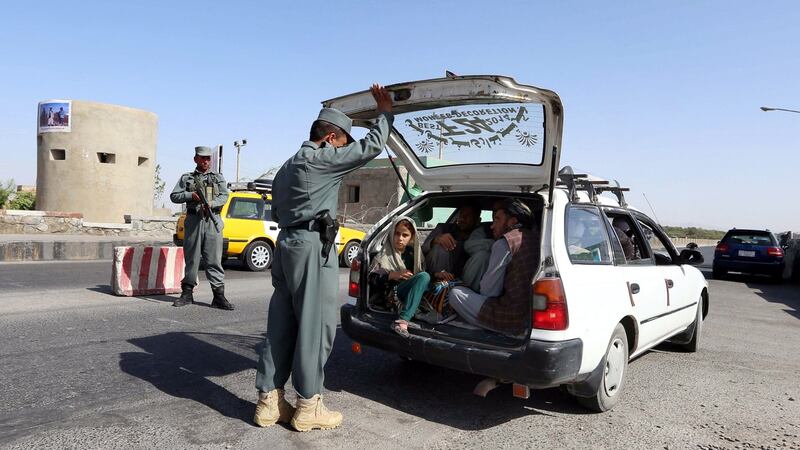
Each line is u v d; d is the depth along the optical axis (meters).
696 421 4.12
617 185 5.54
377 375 4.95
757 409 4.44
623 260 4.73
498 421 3.98
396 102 4.04
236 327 6.45
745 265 16.34
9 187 23.25
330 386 4.60
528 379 3.60
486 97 3.77
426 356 4.09
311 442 3.45
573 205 4.29
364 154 3.56
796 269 17.86
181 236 12.26
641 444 3.66
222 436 3.46
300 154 3.51
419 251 4.82
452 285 4.48
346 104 4.25
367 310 4.62
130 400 3.99
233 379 4.56
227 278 11.25
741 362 5.98
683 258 5.89
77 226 16.92
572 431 3.84
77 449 3.18
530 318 3.69
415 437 3.62
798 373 5.59
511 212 4.36
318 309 3.55
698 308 6.28
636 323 4.60
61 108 19.42
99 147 19.89
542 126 3.98
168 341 5.65
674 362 5.90
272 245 12.98
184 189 7.28
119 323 6.36
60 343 5.39
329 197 3.57
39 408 3.76
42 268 11.19
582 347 3.72
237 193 12.73
